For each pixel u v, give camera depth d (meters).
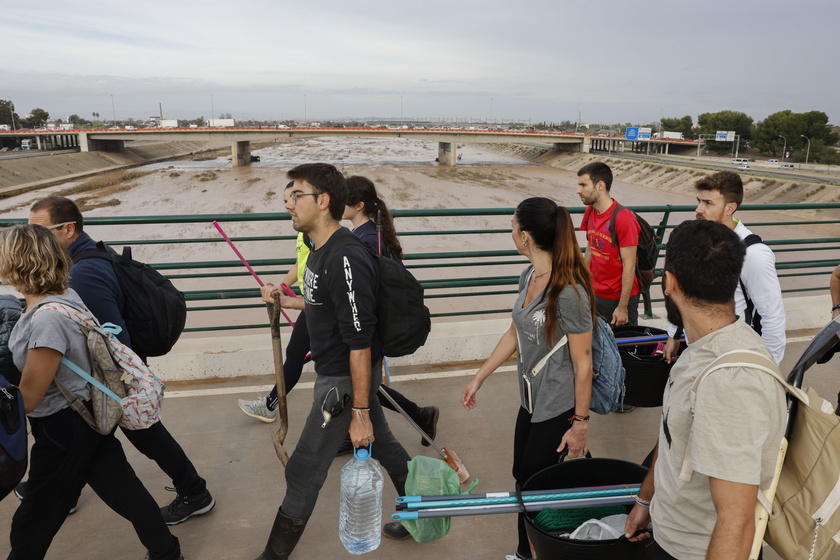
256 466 3.54
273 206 56.75
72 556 2.82
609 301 4.19
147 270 2.87
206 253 31.69
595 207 4.18
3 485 1.97
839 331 1.73
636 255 4.05
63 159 89.50
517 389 4.54
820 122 126.50
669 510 1.62
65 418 2.30
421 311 2.54
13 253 2.14
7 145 129.88
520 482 2.69
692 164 99.19
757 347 1.47
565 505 2.19
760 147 136.12
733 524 1.40
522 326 2.54
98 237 35.69
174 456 2.90
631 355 3.54
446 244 33.91
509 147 174.75
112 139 107.25
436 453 3.68
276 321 2.79
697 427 1.46
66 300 2.28
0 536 2.94
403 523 2.76
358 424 2.36
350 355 2.34
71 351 2.26
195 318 21.42
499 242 34.56
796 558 1.53
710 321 1.53
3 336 2.39
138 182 74.12
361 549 2.58
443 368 4.91
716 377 1.44
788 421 1.56
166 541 2.61
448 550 2.89
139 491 2.54
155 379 2.51
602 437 3.93
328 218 2.34
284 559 2.67
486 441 3.83
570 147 123.94
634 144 154.38
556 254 2.38
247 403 4.04
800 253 31.19
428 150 161.00
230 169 92.69
